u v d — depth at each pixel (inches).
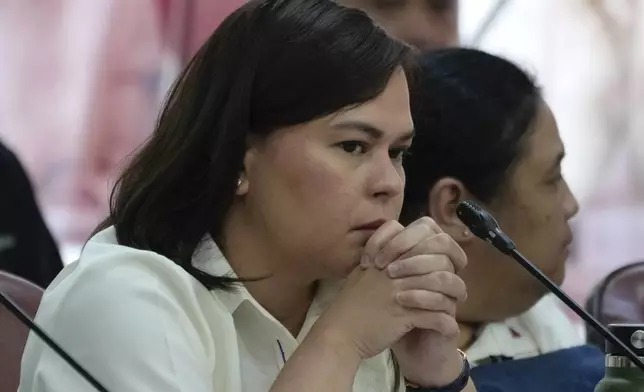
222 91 149.0
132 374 134.5
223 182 148.6
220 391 146.9
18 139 349.7
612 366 141.5
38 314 145.5
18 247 275.6
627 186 359.9
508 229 190.4
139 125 347.6
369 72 144.0
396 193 146.1
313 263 148.3
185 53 343.9
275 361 153.6
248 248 151.1
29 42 350.3
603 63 364.8
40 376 138.6
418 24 273.9
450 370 157.9
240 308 151.9
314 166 143.9
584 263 355.6
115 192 159.2
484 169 188.4
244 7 152.5
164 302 141.1
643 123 361.7
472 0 362.9
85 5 350.3
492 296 191.6
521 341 200.2
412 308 142.6
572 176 362.6
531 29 367.2
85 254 149.2
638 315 226.5
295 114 144.0
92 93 349.1
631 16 362.9
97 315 138.4
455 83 190.4
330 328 142.1
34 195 281.3
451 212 189.9
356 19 148.2
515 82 191.8
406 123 147.4
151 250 151.3
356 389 163.6
